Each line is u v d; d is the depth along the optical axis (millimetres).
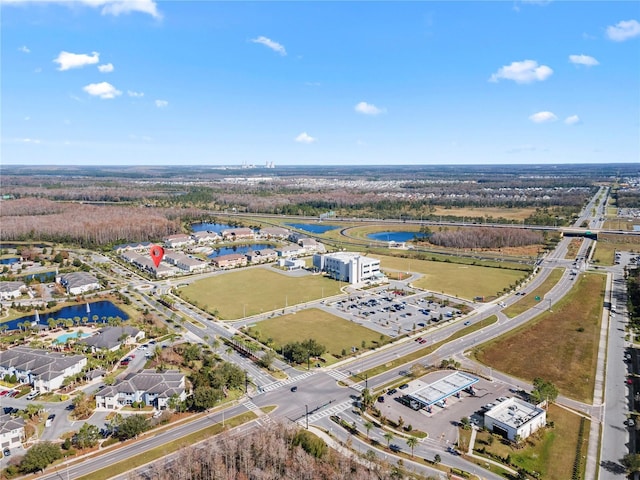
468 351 184250
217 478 106938
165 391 144500
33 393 153125
